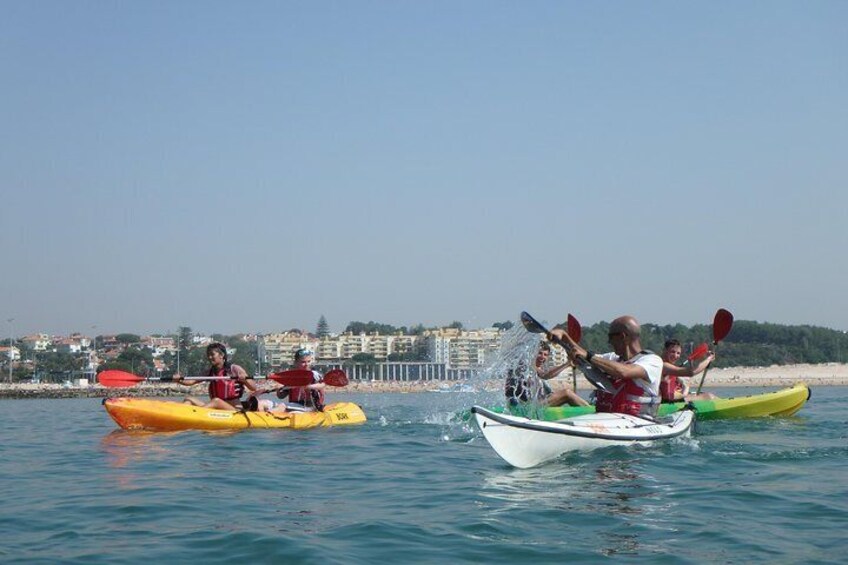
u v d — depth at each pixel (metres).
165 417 11.85
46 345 168.88
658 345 92.94
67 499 6.45
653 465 7.43
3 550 4.77
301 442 10.42
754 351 140.12
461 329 147.50
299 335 168.12
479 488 6.61
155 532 5.20
